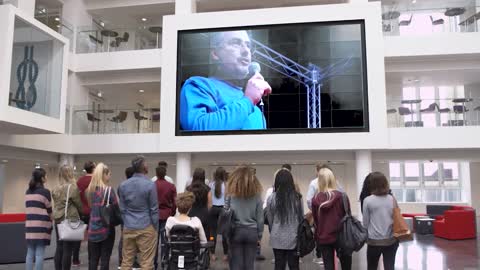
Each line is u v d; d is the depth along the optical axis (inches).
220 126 465.4
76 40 554.9
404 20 471.8
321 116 449.4
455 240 389.7
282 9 470.0
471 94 575.8
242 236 166.9
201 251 181.9
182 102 477.4
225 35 479.5
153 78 548.7
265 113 458.6
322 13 463.2
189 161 492.4
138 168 180.5
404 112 453.4
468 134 439.2
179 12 523.8
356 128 442.6
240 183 167.2
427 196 742.5
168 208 226.7
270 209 170.9
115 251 316.2
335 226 167.2
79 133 519.8
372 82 445.4
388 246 165.5
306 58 460.8
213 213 260.7
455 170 742.5
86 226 205.6
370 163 459.8
